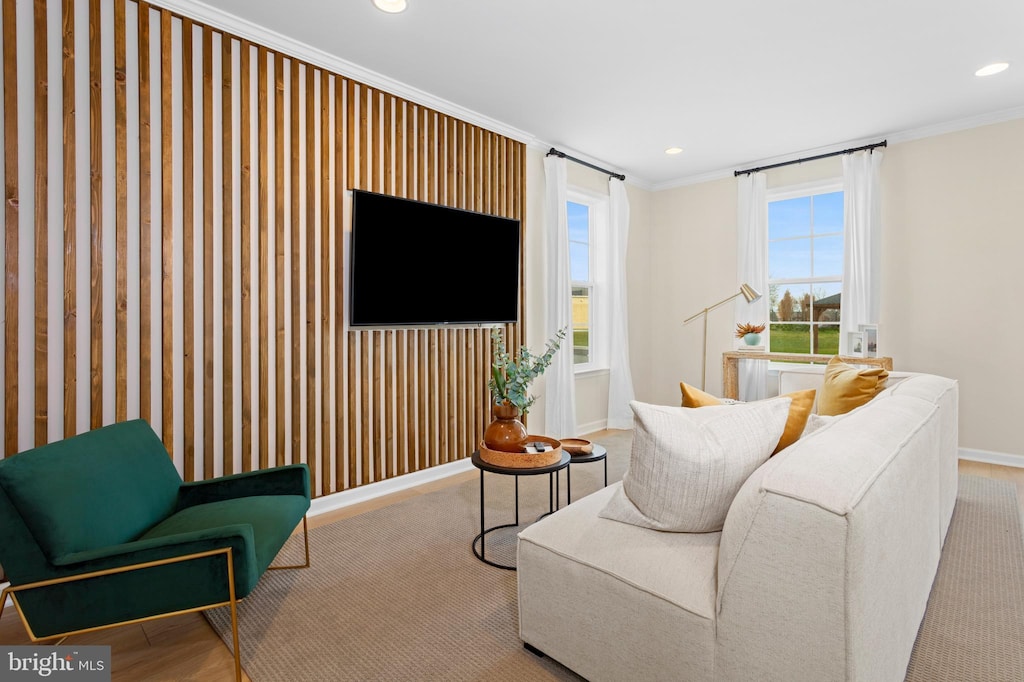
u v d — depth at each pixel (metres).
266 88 2.71
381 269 3.10
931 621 1.85
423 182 3.47
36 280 2.07
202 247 2.53
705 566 1.35
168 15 2.38
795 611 1.09
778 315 4.88
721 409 1.58
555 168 4.35
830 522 1.05
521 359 2.61
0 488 1.43
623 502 1.58
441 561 2.38
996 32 2.69
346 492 3.10
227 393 2.60
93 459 1.72
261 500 2.04
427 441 3.58
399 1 2.43
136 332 2.33
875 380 2.56
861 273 4.17
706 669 1.22
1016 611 1.90
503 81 3.26
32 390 2.09
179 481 2.13
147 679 1.61
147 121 2.33
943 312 3.96
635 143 4.39
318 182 2.96
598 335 5.23
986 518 2.77
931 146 3.99
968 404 3.88
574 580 1.50
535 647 1.65
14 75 2.02
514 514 2.94
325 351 2.98
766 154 4.66
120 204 2.26
